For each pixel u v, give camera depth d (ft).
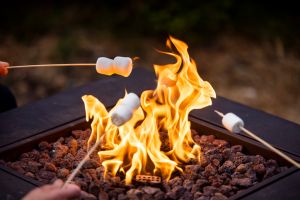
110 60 4.27
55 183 3.63
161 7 8.78
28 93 7.50
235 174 4.16
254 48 8.45
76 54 8.14
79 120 4.62
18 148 4.32
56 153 4.35
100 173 4.13
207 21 8.60
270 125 4.58
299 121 7.24
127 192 3.94
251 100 7.52
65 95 4.91
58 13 8.99
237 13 9.02
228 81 7.80
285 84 7.84
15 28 8.68
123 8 8.99
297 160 4.20
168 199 3.93
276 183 3.95
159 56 8.16
